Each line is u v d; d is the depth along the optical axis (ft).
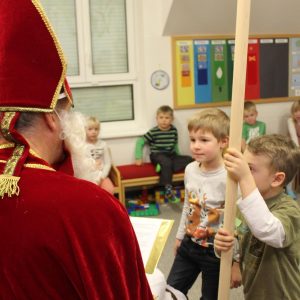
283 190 4.24
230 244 3.52
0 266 2.09
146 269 3.34
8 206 2.08
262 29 12.83
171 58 12.14
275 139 4.13
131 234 2.29
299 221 3.91
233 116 3.31
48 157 2.41
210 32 12.26
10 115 2.20
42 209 2.07
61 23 11.68
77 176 2.62
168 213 11.07
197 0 11.18
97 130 11.12
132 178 11.44
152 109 12.30
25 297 2.10
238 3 3.06
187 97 12.48
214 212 5.06
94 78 12.12
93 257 2.09
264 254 3.96
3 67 2.22
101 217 2.14
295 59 13.48
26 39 2.21
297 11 12.56
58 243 2.05
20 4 2.20
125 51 12.26
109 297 2.15
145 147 12.50
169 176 11.51
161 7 11.73
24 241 2.05
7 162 2.17
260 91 13.29
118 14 12.01
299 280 4.02
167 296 3.95
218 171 5.10
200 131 5.05
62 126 2.41
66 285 2.11
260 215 3.50
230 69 12.71
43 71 2.25
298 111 12.48
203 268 5.16
